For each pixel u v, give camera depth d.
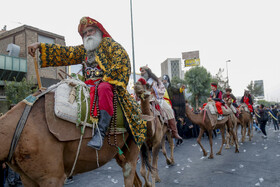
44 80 22.58
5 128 1.80
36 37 23.03
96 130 2.12
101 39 2.57
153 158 4.42
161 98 5.34
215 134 13.87
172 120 5.43
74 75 2.43
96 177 5.61
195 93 35.62
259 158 6.87
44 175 1.84
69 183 5.23
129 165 2.62
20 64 21.56
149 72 5.14
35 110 1.94
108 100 2.20
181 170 5.79
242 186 4.40
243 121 10.93
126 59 2.36
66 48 2.61
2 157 1.77
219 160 6.81
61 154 1.93
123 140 2.47
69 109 2.00
